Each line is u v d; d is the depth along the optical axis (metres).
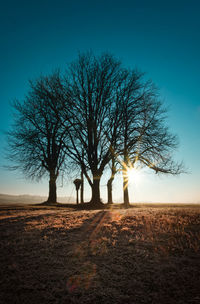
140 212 10.90
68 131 21.83
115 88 23.30
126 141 23.19
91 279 4.33
